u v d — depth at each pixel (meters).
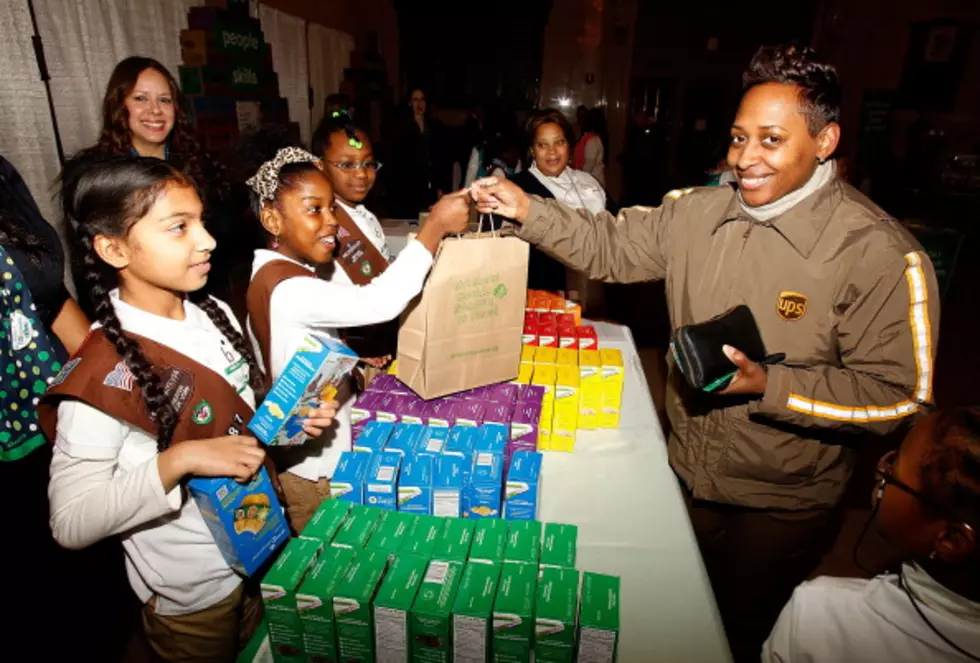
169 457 0.89
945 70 7.53
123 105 1.94
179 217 0.93
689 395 1.43
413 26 8.71
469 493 1.14
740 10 8.42
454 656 0.91
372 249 1.83
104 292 0.95
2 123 2.30
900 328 1.12
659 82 8.77
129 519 0.87
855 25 8.04
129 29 3.18
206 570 1.06
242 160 1.55
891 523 0.77
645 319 4.79
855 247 1.15
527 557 1.00
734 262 1.29
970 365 4.21
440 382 1.36
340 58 6.88
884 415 1.13
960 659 0.73
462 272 1.31
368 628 0.90
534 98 8.98
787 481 1.33
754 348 1.16
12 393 1.36
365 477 1.16
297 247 1.28
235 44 4.21
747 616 1.52
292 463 1.33
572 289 3.12
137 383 0.92
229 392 1.05
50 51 2.56
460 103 9.00
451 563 0.98
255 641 0.99
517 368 1.48
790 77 1.07
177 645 1.11
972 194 7.07
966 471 0.68
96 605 1.90
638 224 1.47
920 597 0.74
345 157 1.85
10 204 1.42
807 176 1.17
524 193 1.40
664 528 1.21
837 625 0.82
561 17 8.62
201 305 1.20
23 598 1.90
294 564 0.94
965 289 5.96
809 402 1.13
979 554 0.68
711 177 3.66
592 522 1.22
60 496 0.87
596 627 0.85
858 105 8.29
